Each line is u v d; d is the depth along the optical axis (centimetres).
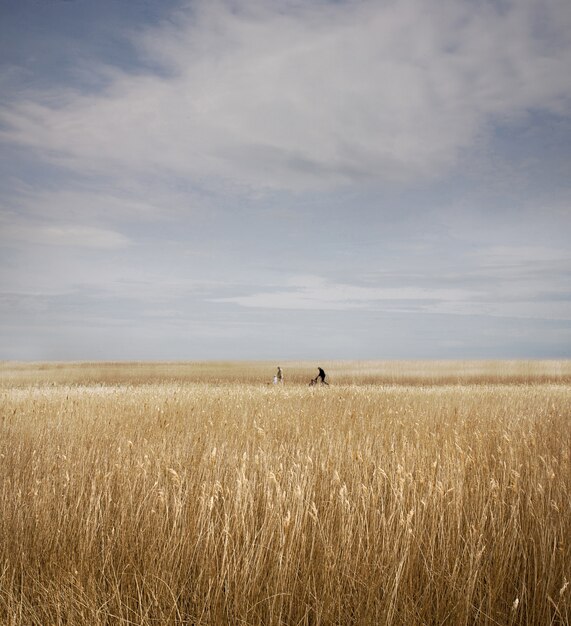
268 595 324
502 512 395
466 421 851
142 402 1211
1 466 593
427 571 342
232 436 755
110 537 388
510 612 323
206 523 382
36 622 311
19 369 4522
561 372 4028
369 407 1162
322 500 439
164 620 307
